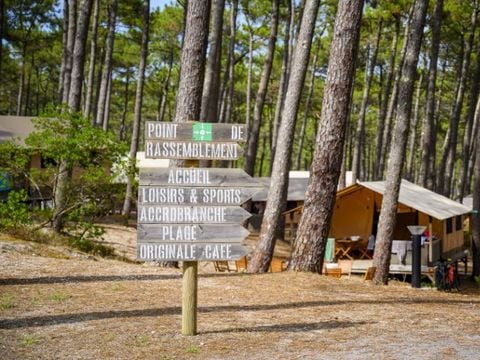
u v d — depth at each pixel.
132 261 16.48
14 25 38.72
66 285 10.38
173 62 50.09
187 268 7.59
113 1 30.84
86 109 30.19
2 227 15.05
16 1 37.72
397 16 34.84
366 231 24.52
